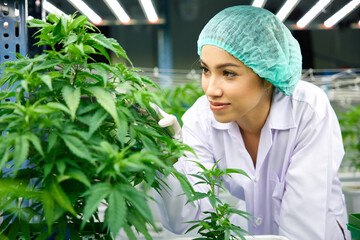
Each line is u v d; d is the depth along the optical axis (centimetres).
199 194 79
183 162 119
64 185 60
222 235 79
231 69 107
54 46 73
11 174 72
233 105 109
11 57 95
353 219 114
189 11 394
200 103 147
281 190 131
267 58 108
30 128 57
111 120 68
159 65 399
